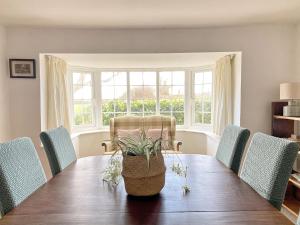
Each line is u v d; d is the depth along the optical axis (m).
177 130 4.10
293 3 2.33
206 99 3.99
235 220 0.98
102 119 4.30
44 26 2.97
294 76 3.06
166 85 4.26
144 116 4.00
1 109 2.96
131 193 1.21
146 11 2.49
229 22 2.88
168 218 1.00
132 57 3.36
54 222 0.98
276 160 1.29
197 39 3.07
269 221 0.97
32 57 3.06
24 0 2.19
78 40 3.08
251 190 1.31
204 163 1.86
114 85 4.27
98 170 1.70
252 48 3.05
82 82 4.08
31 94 3.10
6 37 3.02
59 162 1.79
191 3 2.30
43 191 1.31
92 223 0.97
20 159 1.37
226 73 3.24
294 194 2.68
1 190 1.18
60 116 3.34
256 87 3.07
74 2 2.25
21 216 1.03
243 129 1.79
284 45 3.04
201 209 1.08
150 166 1.19
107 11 2.48
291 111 2.71
